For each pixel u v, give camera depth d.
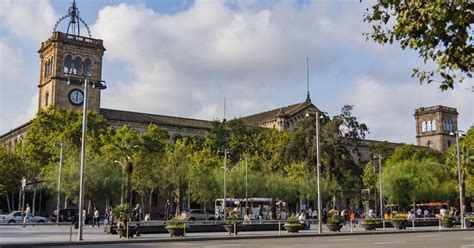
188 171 70.06
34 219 59.59
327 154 69.38
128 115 91.56
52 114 74.44
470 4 10.64
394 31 11.72
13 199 77.75
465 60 11.36
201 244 27.48
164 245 26.91
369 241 29.34
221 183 72.00
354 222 62.28
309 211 71.31
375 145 111.06
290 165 73.69
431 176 80.50
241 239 33.34
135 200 87.88
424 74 12.04
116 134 69.69
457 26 10.80
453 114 140.25
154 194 90.00
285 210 79.81
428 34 11.01
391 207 87.44
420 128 141.12
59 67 83.25
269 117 109.19
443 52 11.58
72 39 84.62
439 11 10.66
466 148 71.75
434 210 88.69
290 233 39.31
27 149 71.56
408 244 26.52
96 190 63.34
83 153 32.16
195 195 73.19
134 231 34.31
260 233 40.03
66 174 62.62
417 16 11.31
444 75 11.78
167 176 69.19
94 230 44.53
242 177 73.06
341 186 71.75
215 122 85.94
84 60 85.56
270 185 73.12
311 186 70.25
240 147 83.44
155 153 70.94
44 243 28.00
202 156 75.75
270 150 81.88
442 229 46.12
